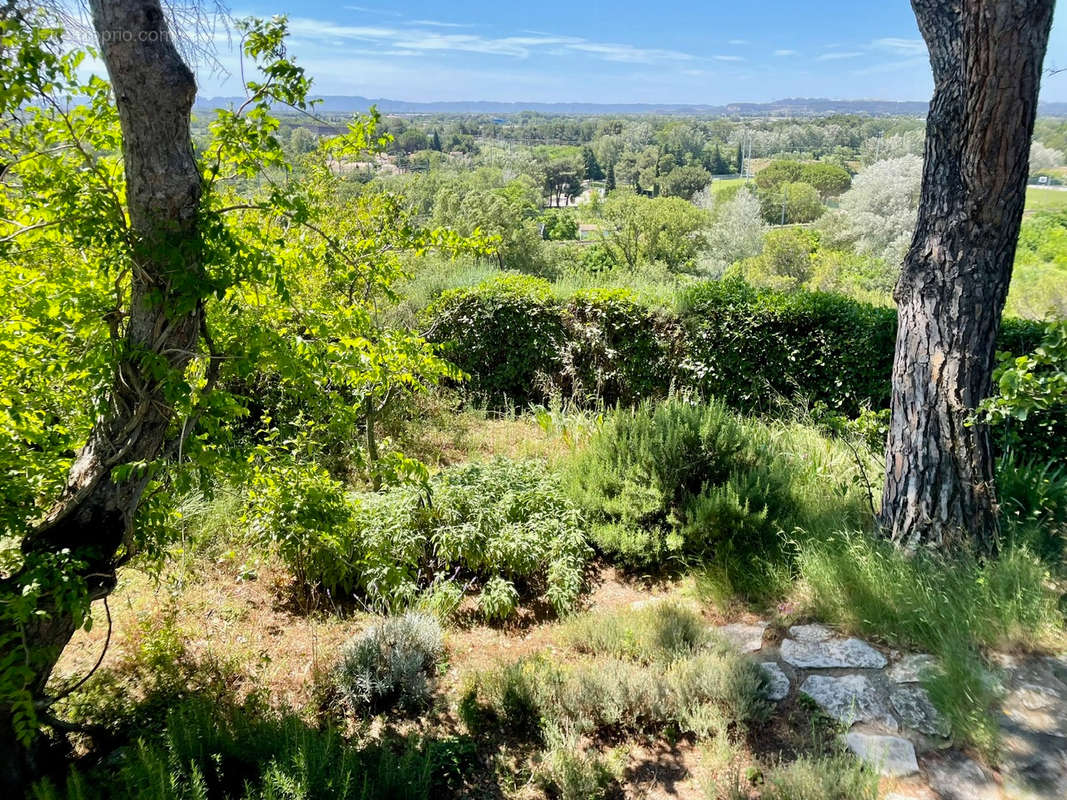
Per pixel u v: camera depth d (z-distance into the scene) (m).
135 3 2.14
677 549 4.78
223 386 3.50
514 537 4.64
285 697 3.43
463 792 2.93
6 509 2.60
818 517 4.77
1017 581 3.76
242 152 2.71
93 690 3.35
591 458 5.51
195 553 4.81
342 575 4.43
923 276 4.18
